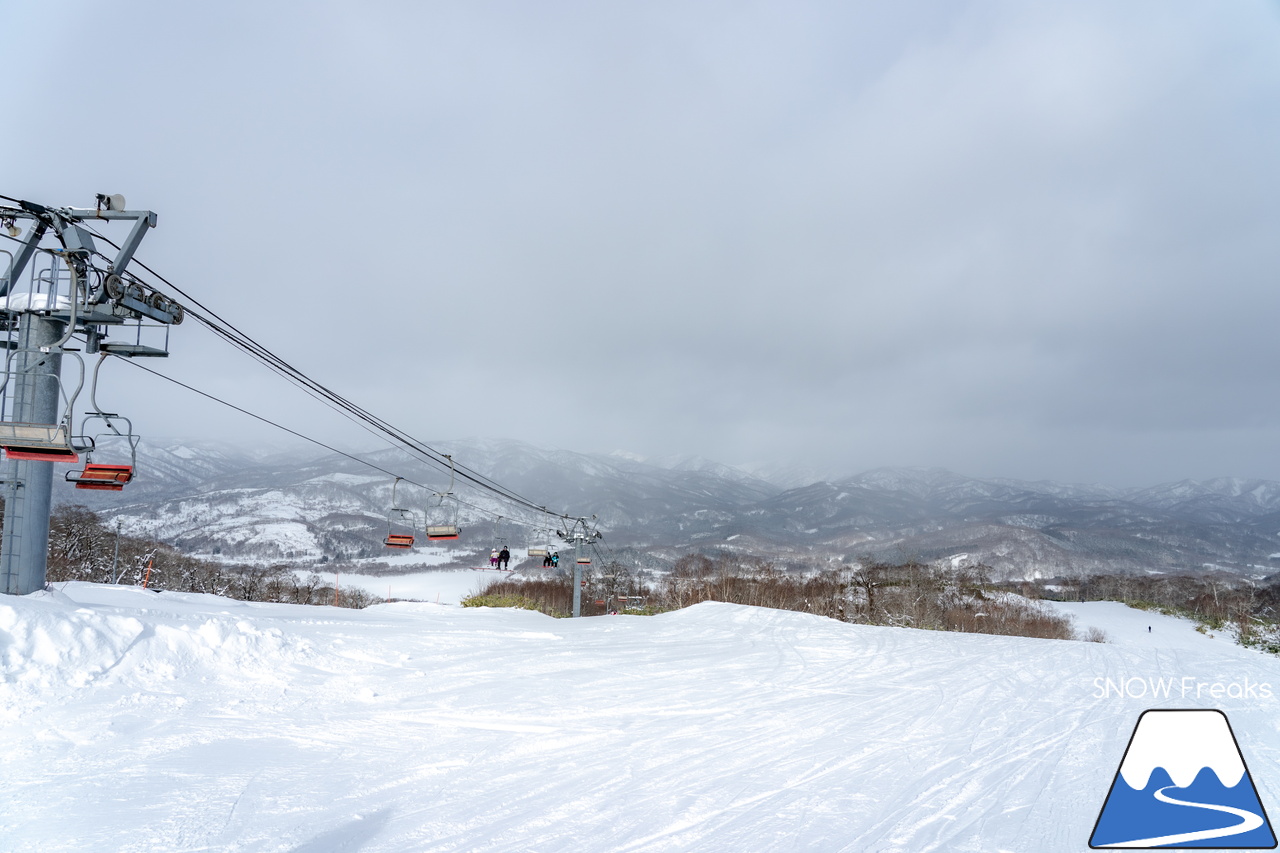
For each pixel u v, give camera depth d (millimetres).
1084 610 61281
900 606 50531
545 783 7664
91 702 9070
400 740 9023
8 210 11398
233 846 5754
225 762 7781
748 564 129250
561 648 16812
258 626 12953
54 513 55688
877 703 12281
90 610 10852
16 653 9375
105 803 6453
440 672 13078
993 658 17703
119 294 12055
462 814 6699
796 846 6121
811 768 8445
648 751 8992
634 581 79375
